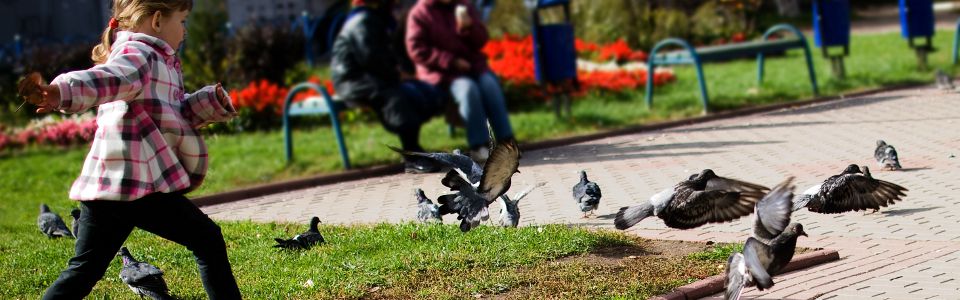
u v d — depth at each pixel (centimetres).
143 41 622
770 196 559
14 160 1748
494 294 749
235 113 653
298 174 1465
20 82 551
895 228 912
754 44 1991
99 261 645
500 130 1507
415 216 1105
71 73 573
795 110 1825
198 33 2322
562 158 1464
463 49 1517
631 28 2902
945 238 866
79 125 1881
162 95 626
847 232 909
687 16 3111
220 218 1190
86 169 630
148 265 755
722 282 754
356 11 1478
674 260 818
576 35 2944
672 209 564
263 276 839
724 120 1767
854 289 730
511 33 2856
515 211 949
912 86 2056
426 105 1465
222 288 658
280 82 2256
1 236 1120
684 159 1374
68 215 1245
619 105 1983
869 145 1382
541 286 759
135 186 616
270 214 1195
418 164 1422
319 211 1190
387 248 905
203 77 2183
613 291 738
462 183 611
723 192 558
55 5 3438
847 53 2192
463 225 603
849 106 1812
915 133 1452
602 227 978
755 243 563
